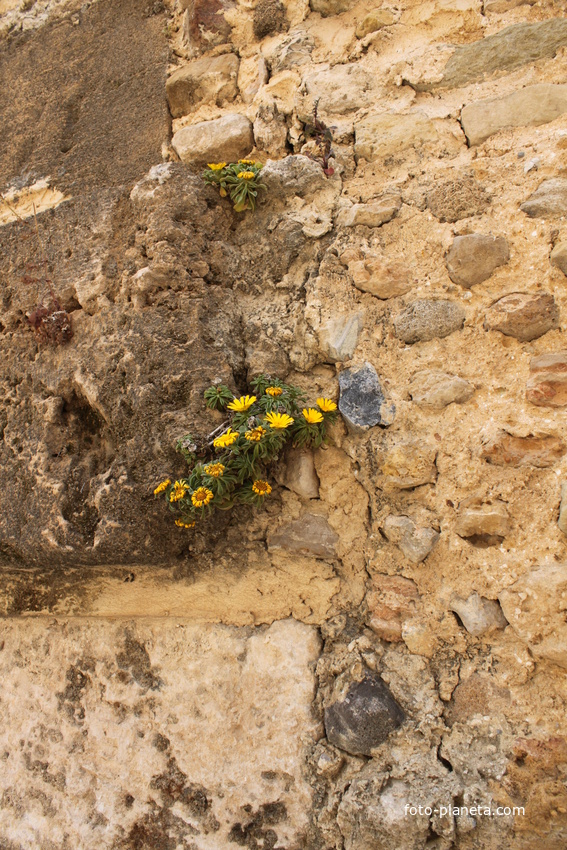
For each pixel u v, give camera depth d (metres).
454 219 0.98
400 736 0.85
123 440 0.94
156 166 1.07
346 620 0.94
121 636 1.03
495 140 1.01
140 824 0.95
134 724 0.99
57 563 0.97
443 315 0.95
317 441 0.95
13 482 0.99
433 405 0.92
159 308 0.98
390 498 0.93
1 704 1.10
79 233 1.06
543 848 0.77
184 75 1.17
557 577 0.82
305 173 1.06
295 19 1.19
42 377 1.01
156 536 0.92
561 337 0.89
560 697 0.80
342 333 0.98
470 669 0.85
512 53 1.05
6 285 1.09
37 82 1.29
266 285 1.06
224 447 0.89
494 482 0.88
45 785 1.02
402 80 1.09
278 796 0.90
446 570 0.89
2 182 1.24
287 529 0.97
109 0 1.29
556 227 0.92
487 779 0.80
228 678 0.96
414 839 0.79
